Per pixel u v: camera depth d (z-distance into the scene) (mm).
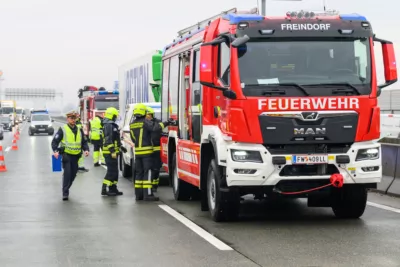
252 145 10648
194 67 13109
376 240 9641
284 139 10578
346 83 10820
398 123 33219
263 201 14633
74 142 15227
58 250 9219
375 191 15859
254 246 9289
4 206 14055
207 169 12383
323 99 10656
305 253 8750
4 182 19531
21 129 83312
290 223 11367
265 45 10844
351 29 11070
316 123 10633
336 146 10820
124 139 20578
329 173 10797
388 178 15586
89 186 18250
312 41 10961
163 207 13758
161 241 9789
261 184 10656
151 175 15016
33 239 10086
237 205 11289
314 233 10305
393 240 9633
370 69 10992
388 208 13102
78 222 11766
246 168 10602
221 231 10602
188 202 14641
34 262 8453
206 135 11984
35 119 62375
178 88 14625
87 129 44844
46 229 11008
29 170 23891
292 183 10734
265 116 10570
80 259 8586
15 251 9188
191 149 13203
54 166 15742
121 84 31078
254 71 10727
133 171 18516
